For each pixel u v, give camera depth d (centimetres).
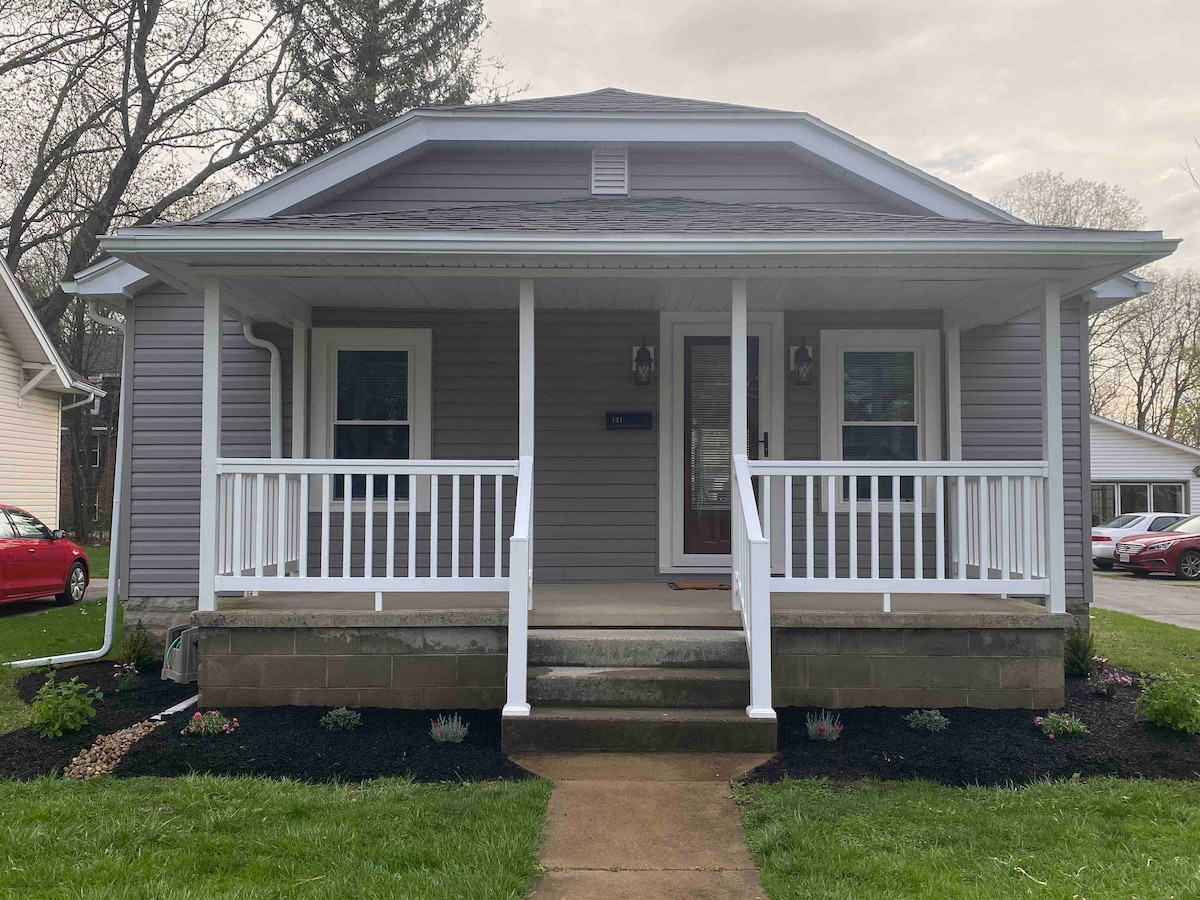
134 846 346
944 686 539
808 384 748
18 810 384
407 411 741
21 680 668
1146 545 1867
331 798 400
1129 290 744
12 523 1139
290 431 738
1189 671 720
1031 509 561
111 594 752
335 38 2044
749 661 512
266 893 304
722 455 748
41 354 1498
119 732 500
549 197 756
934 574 738
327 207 747
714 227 573
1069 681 625
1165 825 376
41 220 2134
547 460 742
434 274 576
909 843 353
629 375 746
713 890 318
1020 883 315
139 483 755
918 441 749
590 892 316
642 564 739
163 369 759
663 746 469
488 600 608
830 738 482
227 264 563
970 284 620
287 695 537
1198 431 3412
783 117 728
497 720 517
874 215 661
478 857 333
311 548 737
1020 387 758
